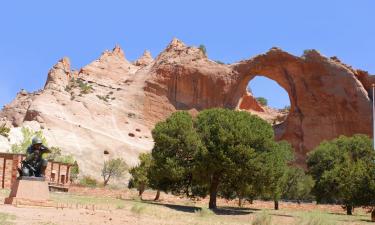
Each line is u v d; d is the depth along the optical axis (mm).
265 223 24609
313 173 61969
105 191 54719
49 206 22281
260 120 41938
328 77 111938
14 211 18453
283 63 117125
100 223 16828
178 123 41688
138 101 120812
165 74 124062
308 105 113125
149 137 112375
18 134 83500
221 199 60906
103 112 112438
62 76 122125
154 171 41844
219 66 124188
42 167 23188
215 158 38000
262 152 39188
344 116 109062
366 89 112375
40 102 106250
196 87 122562
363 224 31688
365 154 65125
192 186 44250
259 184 39250
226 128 39594
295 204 59094
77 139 96625
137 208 24484
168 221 20922
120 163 80875
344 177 45500
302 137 111938
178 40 137500
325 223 24672
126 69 141750
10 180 40656
